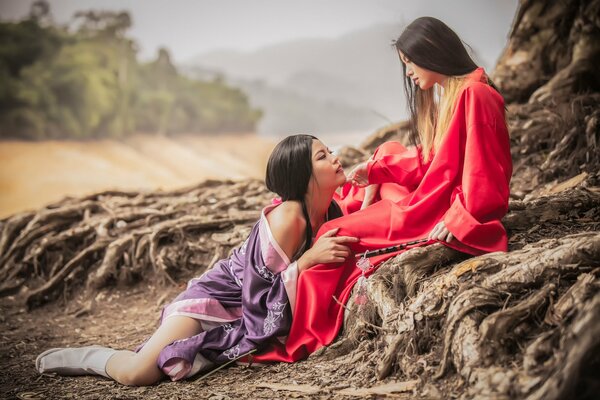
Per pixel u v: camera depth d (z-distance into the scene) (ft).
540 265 9.33
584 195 12.75
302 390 9.84
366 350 10.55
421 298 9.97
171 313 11.53
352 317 11.10
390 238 11.45
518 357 8.47
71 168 156.66
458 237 10.55
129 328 15.92
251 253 11.66
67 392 10.98
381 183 12.84
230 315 11.72
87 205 20.95
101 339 15.31
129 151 192.85
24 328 16.72
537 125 19.30
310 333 11.12
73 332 16.14
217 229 18.56
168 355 10.81
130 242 18.54
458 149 11.19
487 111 10.84
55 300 18.31
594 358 7.44
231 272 12.10
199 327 11.49
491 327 8.68
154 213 19.72
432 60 11.24
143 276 18.16
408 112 12.30
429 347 9.62
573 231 11.74
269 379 10.52
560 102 19.85
